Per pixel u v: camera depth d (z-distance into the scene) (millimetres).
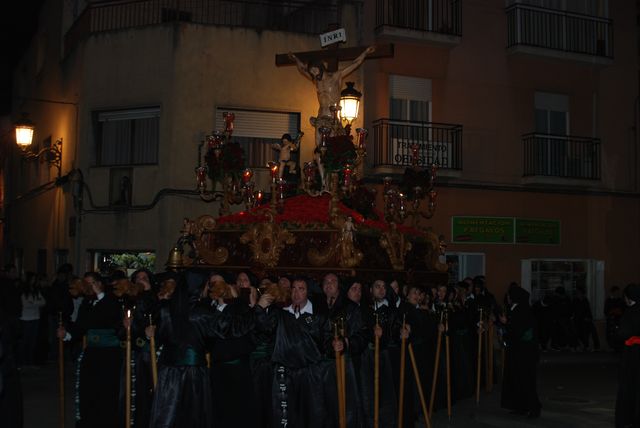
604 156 21312
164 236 17172
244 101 17703
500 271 19859
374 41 18734
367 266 10078
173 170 17250
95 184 18078
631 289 9258
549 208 20594
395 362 9102
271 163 10039
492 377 13383
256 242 10023
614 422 10141
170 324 7094
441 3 19328
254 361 7988
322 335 7746
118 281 7523
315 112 18109
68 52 20500
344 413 7707
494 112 20047
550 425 9891
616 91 21562
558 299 19750
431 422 10102
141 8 19656
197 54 17516
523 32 20203
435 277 11812
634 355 9031
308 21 19453
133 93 17812
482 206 19766
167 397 6965
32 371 14359
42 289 15094
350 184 9758
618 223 21344
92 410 8242
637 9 22062
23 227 24906
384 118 18531
